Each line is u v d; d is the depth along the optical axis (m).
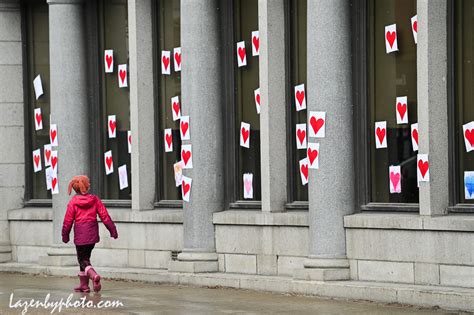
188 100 32.94
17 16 38.94
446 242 27.50
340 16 29.62
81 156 36.62
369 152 29.88
